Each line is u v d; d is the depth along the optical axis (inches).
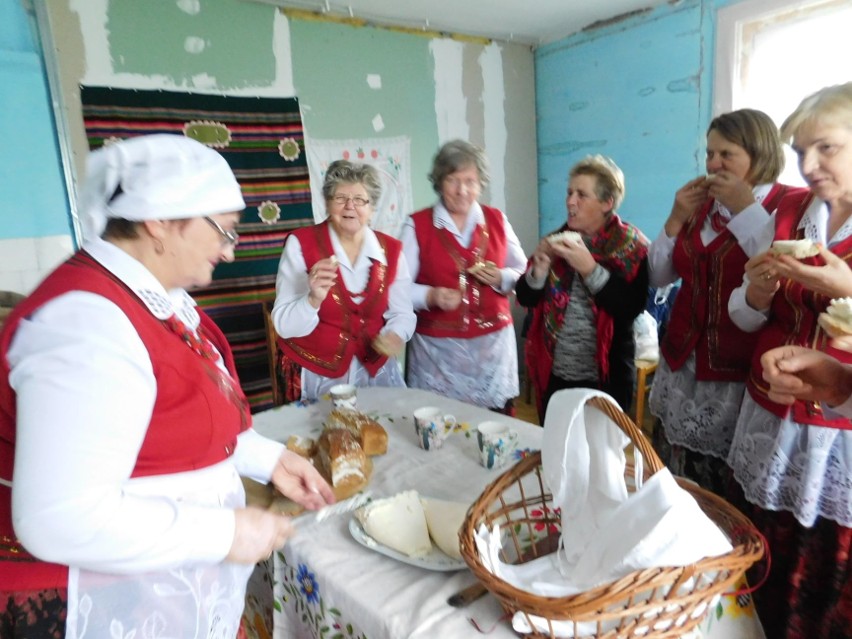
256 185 112.3
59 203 92.3
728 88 111.7
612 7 120.7
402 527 36.3
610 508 32.6
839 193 41.8
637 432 30.7
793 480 46.4
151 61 98.3
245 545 29.4
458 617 30.1
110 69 94.7
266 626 42.4
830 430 43.8
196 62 102.7
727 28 109.5
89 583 28.0
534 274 75.8
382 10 117.6
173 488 29.5
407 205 133.7
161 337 28.2
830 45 99.7
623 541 28.4
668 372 63.7
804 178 42.4
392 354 68.7
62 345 23.8
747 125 55.1
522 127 150.1
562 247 68.7
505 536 37.3
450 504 37.6
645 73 125.0
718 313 57.2
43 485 22.8
